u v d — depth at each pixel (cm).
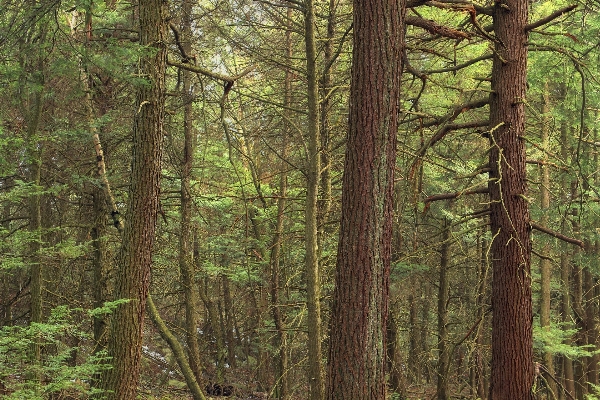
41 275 838
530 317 614
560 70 899
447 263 1227
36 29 668
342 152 988
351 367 424
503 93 620
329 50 892
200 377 1086
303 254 1173
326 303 927
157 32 619
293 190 1211
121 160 998
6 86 670
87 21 648
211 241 1217
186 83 964
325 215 899
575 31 922
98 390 503
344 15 843
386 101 430
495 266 627
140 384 1147
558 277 1549
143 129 622
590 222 1047
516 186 615
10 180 840
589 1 694
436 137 652
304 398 1228
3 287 1076
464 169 923
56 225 1032
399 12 434
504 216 615
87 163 859
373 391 423
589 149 1049
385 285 434
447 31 471
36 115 764
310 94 729
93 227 948
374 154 430
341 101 916
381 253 431
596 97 929
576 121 980
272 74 1005
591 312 1413
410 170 668
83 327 968
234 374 1598
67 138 768
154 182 632
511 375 606
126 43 573
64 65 591
